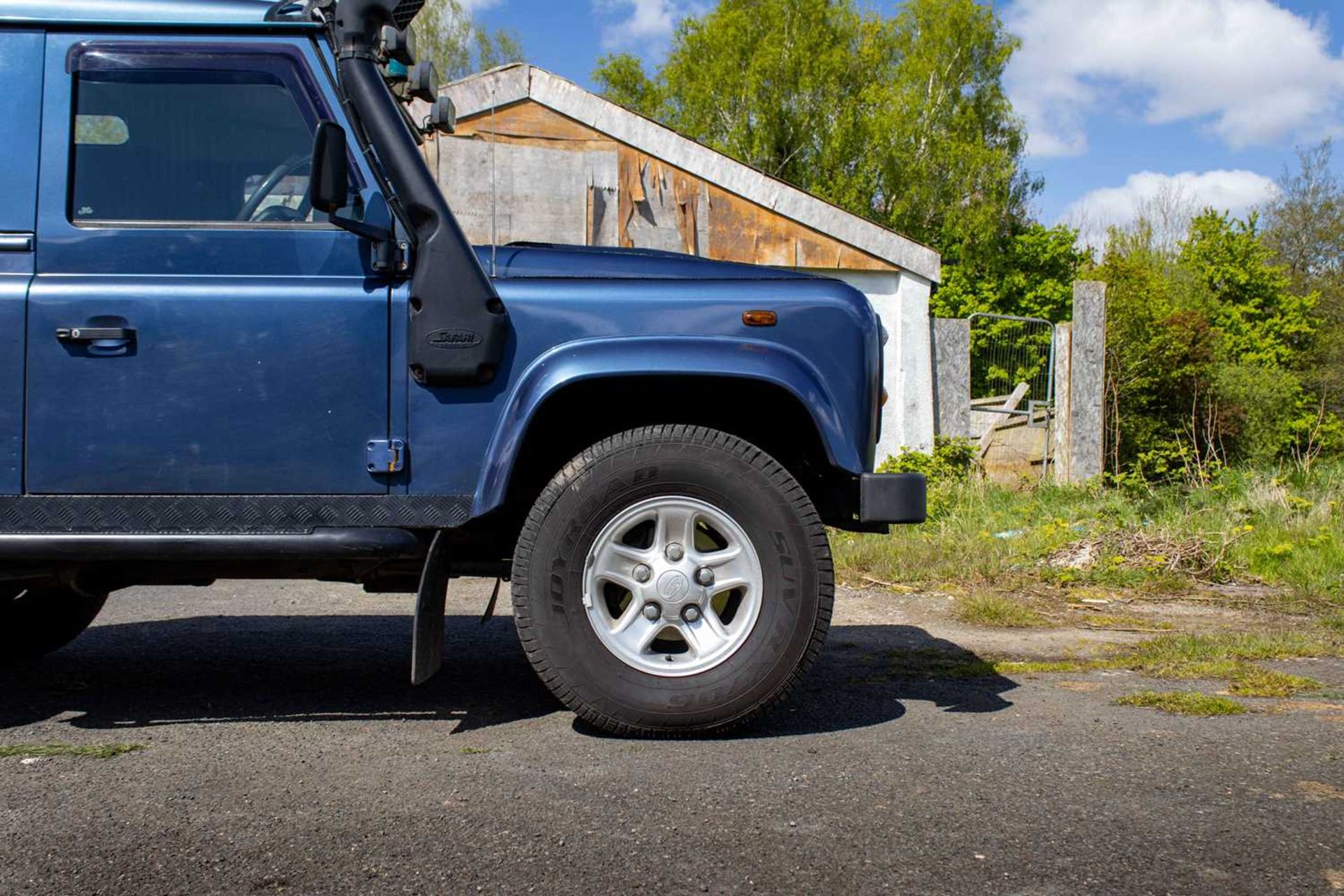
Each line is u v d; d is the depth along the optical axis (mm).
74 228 3178
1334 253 38781
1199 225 29656
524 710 3633
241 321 3160
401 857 2297
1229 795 2719
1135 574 6891
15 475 3109
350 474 3199
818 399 3260
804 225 12234
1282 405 17750
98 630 5145
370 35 3191
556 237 11742
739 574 3244
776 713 3582
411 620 5484
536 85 11680
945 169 38406
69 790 2736
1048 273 34094
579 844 2369
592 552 3205
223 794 2703
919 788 2762
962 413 12625
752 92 40156
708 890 2137
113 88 3227
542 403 3182
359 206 3209
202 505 3160
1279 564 7129
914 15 41719
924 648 4855
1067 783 2805
